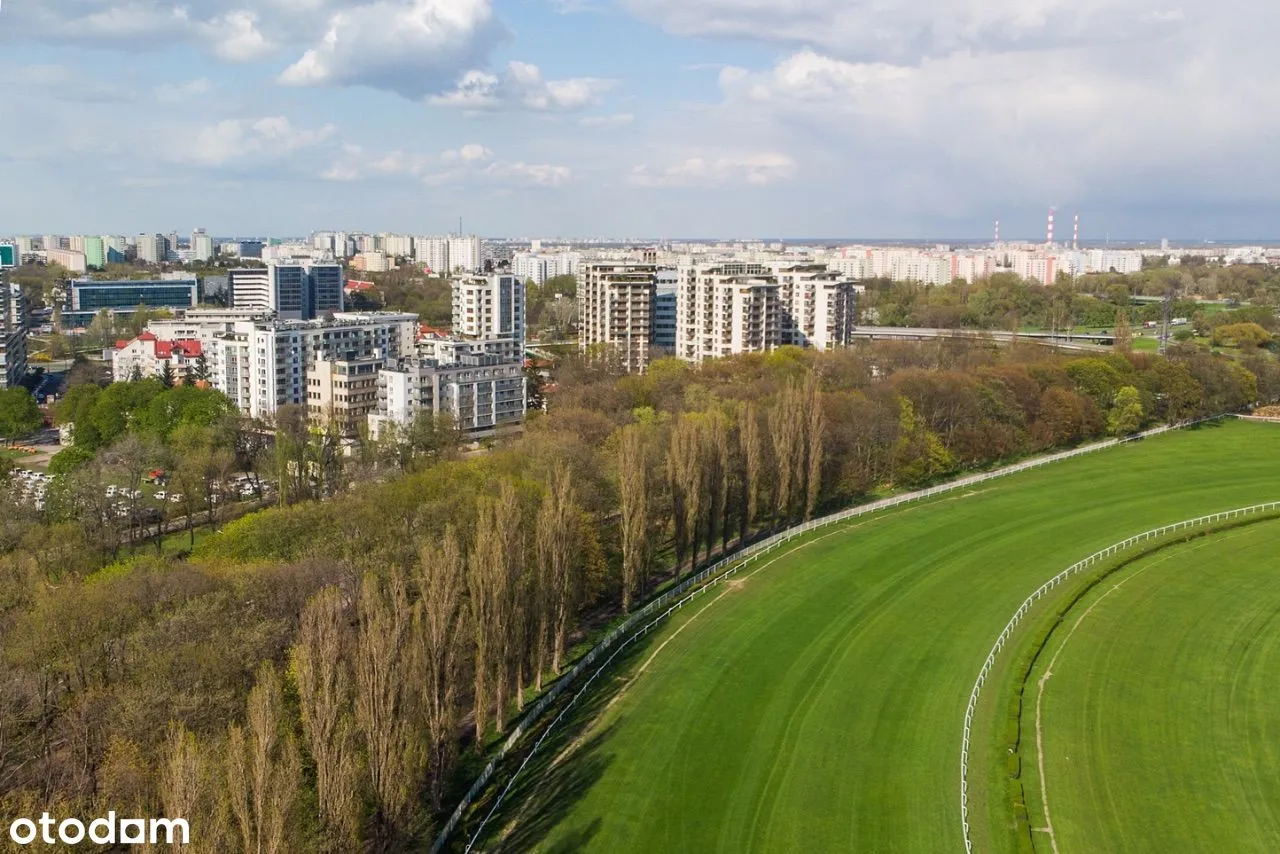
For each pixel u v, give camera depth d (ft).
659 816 362.94
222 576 458.09
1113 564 612.29
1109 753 408.26
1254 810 371.15
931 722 429.38
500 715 416.26
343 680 312.71
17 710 363.76
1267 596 569.64
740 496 654.53
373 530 533.14
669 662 485.97
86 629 403.13
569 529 488.85
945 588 583.17
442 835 344.69
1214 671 480.23
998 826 358.02
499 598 409.90
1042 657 493.36
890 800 372.99
